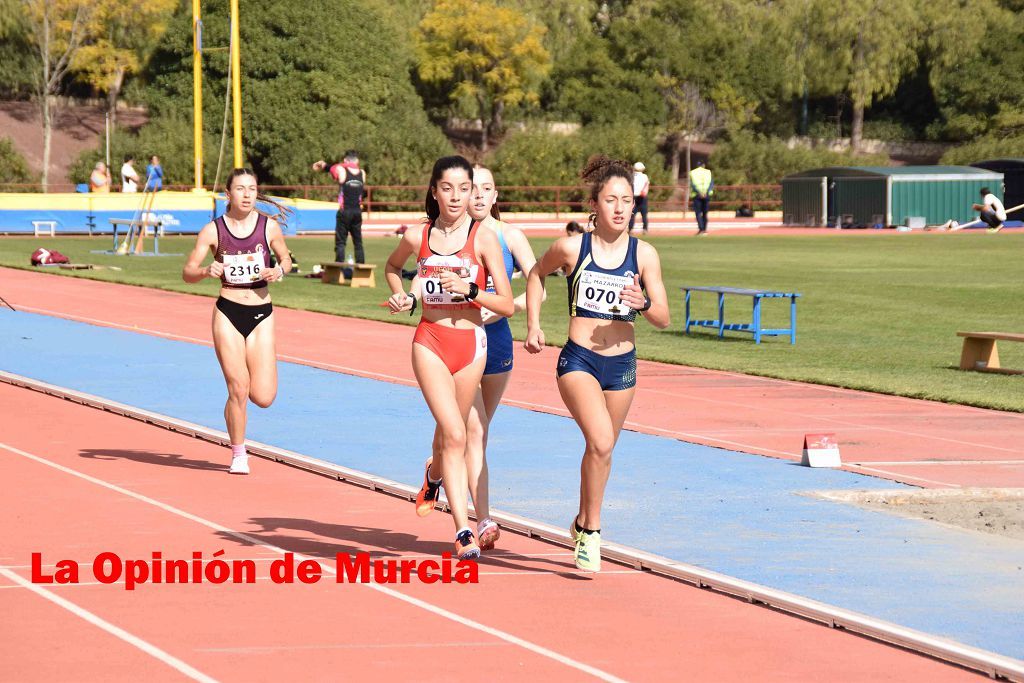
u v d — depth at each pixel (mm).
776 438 22375
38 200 80938
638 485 18281
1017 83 162625
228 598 12477
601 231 13531
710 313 43844
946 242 81688
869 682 10453
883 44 160625
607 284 13484
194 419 23266
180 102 133750
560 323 40156
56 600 12305
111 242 74562
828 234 91500
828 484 18484
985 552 14773
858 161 151250
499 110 159250
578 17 166250
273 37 132625
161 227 72688
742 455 20703
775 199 137000
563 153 128875
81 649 10883
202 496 17203
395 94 138000
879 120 180375
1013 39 163625
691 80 160250
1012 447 21891
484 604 12461
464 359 14094
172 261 61812
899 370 31203
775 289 50844
